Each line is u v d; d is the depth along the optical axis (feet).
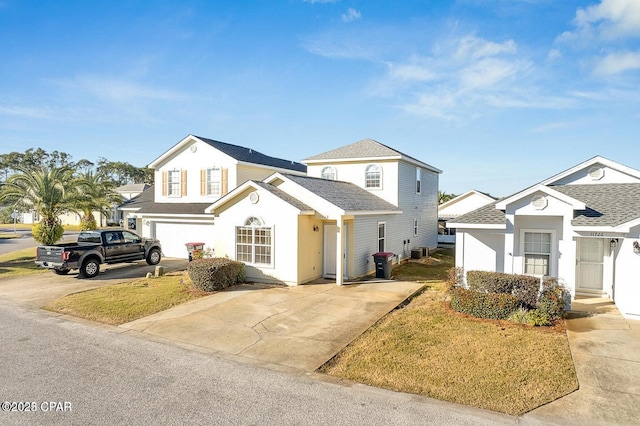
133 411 18.01
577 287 41.63
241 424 16.90
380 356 24.50
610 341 26.78
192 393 19.81
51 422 17.07
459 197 107.55
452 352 24.93
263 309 35.63
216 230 50.83
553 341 26.66
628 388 20.06
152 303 37.96
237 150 78.84
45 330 30.32
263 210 47.03
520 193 39.11
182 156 74.74
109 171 283.79
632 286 32.30
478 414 17.70
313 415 17.62
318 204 47.42
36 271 57.00
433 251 84.38
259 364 23.63
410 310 35.06
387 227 61.46
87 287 45.88
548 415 17.63
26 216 183.01
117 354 25.26
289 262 45.60
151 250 62.85
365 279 50.08
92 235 55.83
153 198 85.40
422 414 17.67
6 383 20.93
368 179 67.15
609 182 46.21
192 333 29.45
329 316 33.35
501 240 43.83
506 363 23.12
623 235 33.32
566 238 37.45
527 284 32.78
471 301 32.83
